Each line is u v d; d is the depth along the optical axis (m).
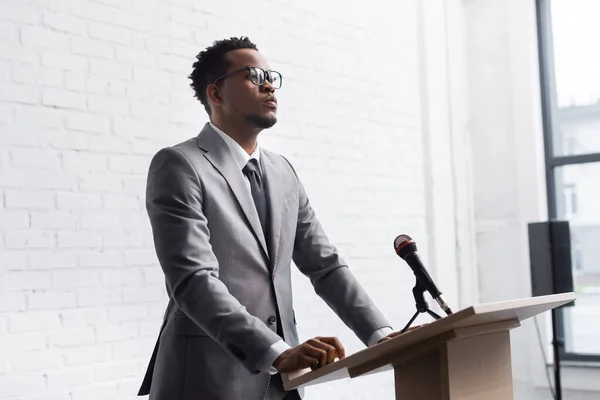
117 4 3.28
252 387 1.90
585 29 4.96
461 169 5.13
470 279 5.12
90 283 3.10
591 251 4.86
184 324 1.92
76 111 3.11
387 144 4.58
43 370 2.94
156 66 3.40
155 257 3.33
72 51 3.12
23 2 2.99
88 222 3.12
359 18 4.47
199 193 1.93
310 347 1.59
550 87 5.05
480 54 5.27
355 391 4.27
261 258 1.98
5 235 2.87
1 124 2.89
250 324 1.71
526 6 5.12
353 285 2.09
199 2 3.61
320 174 4.15
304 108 4.09
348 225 4.28
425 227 4.82
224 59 2.10
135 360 3.23
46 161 3.01
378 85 4.55
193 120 3.53
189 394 1.88
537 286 4.38
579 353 4.81
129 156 3.27
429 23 4.96
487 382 1.53
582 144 4.95
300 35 4.11
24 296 2.91
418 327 1.42
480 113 5.26
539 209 5.02
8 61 2.93
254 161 2.09
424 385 1.46
